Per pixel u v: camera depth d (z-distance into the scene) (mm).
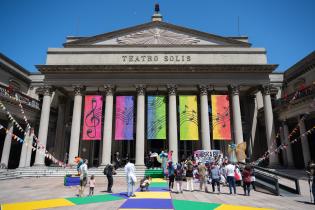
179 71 33938
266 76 34062
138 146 31531
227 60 34750
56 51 35156
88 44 36406
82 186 15398
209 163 22781
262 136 37438
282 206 12266
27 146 33656
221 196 15289
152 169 29625
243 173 16297
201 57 34719
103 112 37500
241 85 34094
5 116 31766
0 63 33938
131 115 32531
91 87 36156
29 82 41312
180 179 16578
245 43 36125
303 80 35531
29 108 34875
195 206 11953
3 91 30859
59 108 37875
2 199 13859
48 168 29750
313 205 12625
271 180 16719
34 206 11875
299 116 30375
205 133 32188
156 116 32500
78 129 32531
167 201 13188
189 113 32719
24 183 21953
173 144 31641
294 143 34125
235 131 32438
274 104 37281
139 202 12914
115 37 37094
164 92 38125
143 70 33906
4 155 31094
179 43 36656
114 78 34062
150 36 36969
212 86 34656
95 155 37531
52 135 39000
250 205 12445
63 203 12703
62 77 34156
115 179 25797
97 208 11422
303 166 33125
